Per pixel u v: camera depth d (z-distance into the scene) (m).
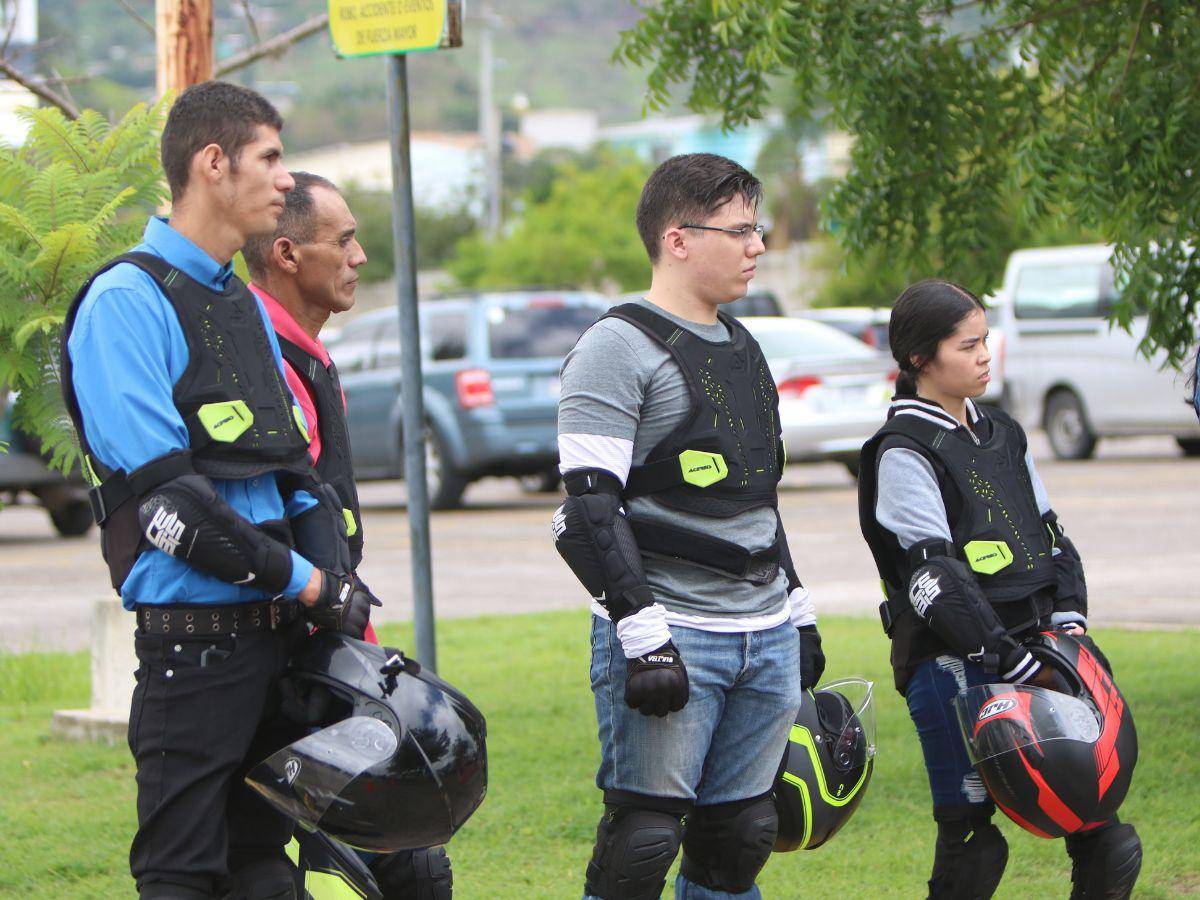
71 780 17.16
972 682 10.83
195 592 8.72
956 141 18.12
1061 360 50.88
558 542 9.53
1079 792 10.24
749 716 10.08
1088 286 50.22
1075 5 17.47
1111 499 39.12
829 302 112.31
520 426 43.25
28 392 13.73
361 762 8.59
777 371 43.53
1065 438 51.16
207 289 8.91
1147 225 16.45
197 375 8.71
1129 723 10.55
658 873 9.75
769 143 160.12
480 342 43.31
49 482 40.81
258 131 8.93
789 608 10.53
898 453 10.88
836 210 18.30
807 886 13.32
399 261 17.83
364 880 9.72
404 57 17.70
